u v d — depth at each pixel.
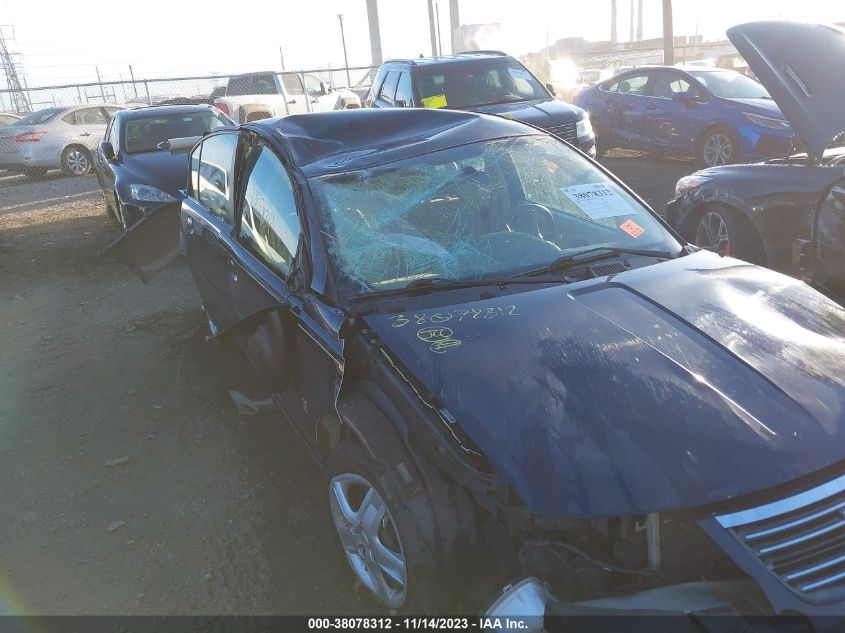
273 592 2.92
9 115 19.34
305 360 3.01
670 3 21.28
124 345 5.67
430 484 2.25
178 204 5.07
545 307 2.65
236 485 3.68
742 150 10.57
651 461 1.95
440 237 3.11
